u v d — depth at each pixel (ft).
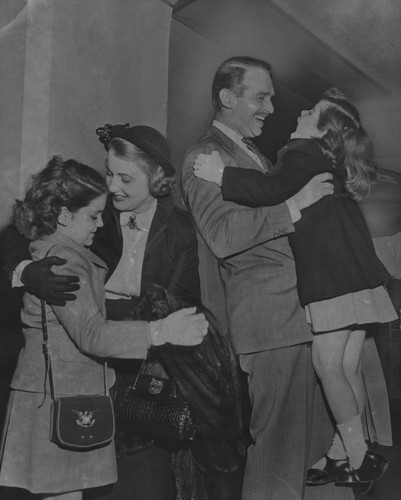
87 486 8.73
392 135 29.40
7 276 9.37
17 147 13.78
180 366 10.54
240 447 11.03
